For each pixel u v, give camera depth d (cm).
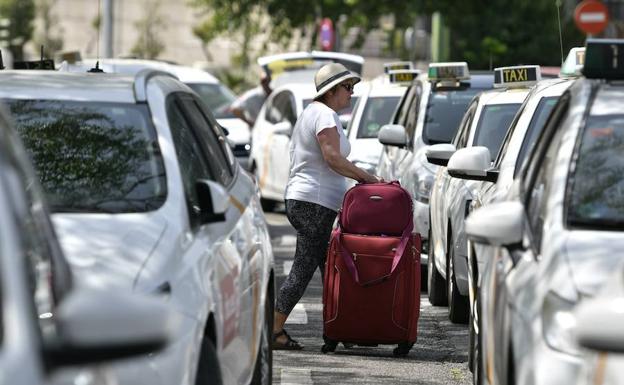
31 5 11450
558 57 7131
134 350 822
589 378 1101
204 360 1272
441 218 2608
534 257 1286
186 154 1518
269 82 5350
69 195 1402
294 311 2620
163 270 1225
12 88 1548
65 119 1499
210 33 8125
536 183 1445
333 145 2155
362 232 2100
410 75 3725
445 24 6675
